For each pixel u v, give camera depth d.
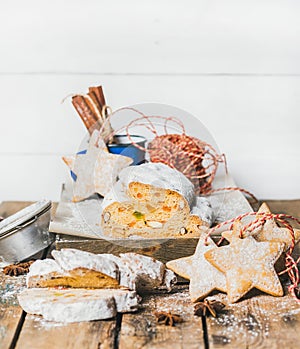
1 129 1.98
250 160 2.00
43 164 2.01
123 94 1.95
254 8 1.90
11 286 1.34
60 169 2.02
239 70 1.94
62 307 1.17
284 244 1.29
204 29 1.91
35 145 2.00
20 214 1.50
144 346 1.10
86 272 1.23
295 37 1.92
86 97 1.75
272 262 1.27
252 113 1.97
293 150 2.00
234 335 1.13
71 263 1.23
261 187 2.02
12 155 2.00
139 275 1.27
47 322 1.18
